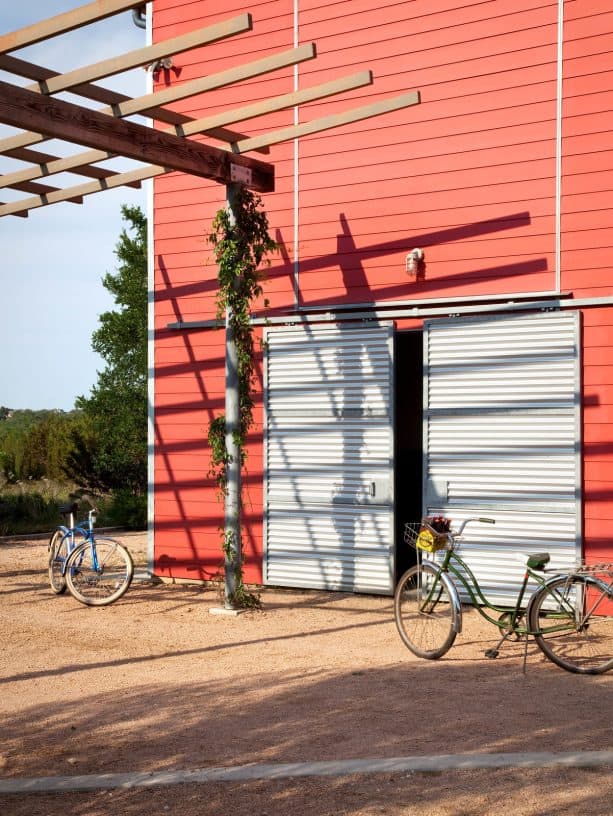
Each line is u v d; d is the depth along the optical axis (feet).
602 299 28.91
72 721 18.86
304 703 19.77
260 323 35.06
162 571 36.83
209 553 35.91
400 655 24.36
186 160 28.40
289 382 34.55
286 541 34.50
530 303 30.01
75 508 33.47
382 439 32.65
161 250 37.35
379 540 32.65
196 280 36.50
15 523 56.80
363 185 33.35
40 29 21.26
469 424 31.12
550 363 29.71
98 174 31.86
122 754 16.78
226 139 29.48
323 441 33.81
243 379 30.71
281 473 34.63
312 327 34.06
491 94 31.09
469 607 30.83
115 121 26.12
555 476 29.58
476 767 15.60
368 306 33.04
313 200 34.30
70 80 23.47
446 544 24.64
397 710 19.16
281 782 15.15
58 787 15.06
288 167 34.78
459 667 22.98
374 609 30.63
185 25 36.76
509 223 30.71
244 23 21.27
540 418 29.86
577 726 18.01
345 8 33.68
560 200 29.86
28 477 75.72
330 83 25.62
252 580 35.22
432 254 32.04
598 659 22.93
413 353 43.96
